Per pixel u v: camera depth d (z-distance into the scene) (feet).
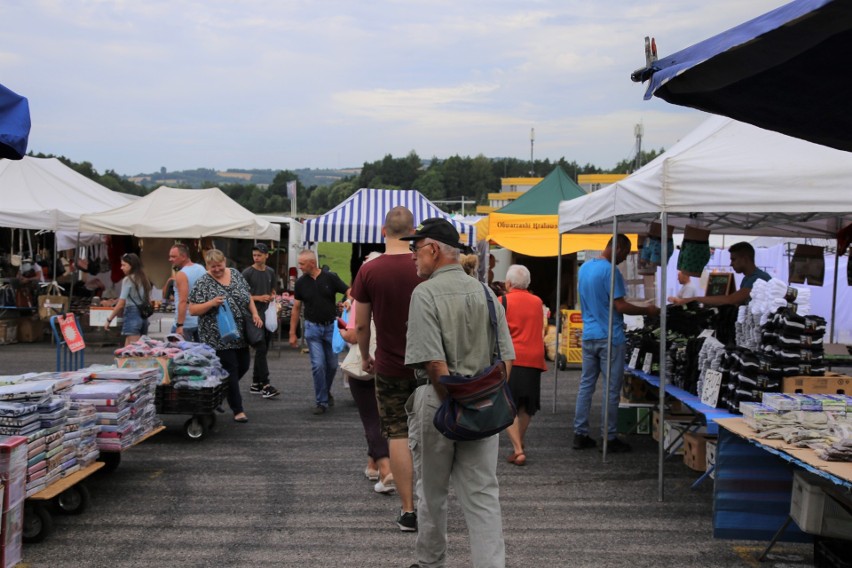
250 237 49.47
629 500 18.62
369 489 19.25
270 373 39.45
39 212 48.65
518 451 21.91
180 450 23.08
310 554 14.82
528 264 60.13
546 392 35.19
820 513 13.78
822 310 39.06
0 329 48.65
